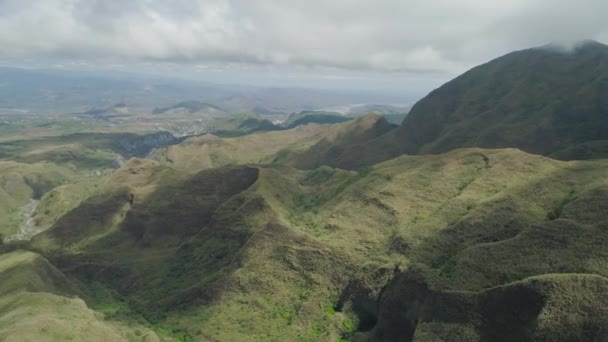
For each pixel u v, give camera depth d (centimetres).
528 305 7525
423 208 12638
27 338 7919
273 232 12875
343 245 12100
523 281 7738
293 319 10731
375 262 10912
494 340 7612
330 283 11350
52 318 8781
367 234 12331
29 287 12238
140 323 11688
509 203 10981
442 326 8144
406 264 10350
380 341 9419
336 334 9994
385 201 13112
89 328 8994
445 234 10819
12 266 13275
